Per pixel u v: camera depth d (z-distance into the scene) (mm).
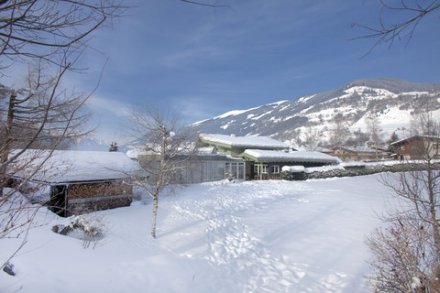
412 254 5473
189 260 9383
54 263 7016
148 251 9570
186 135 15523
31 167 2203
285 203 16875
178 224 13156
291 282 8156
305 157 33281
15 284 5656
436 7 2168
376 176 26000
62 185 13773
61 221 10406
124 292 6605
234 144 31578
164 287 7289
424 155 7191
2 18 1877
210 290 7625
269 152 32031
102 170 15602
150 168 14094
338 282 7914
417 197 6312
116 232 11281
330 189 20844
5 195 1954
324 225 12352
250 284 8102
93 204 14688
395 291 5746
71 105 2412
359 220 12492
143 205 16703
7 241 7605
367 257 8945
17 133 2111
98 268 7398
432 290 4867
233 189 22266
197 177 26047
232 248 10570
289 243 10742
